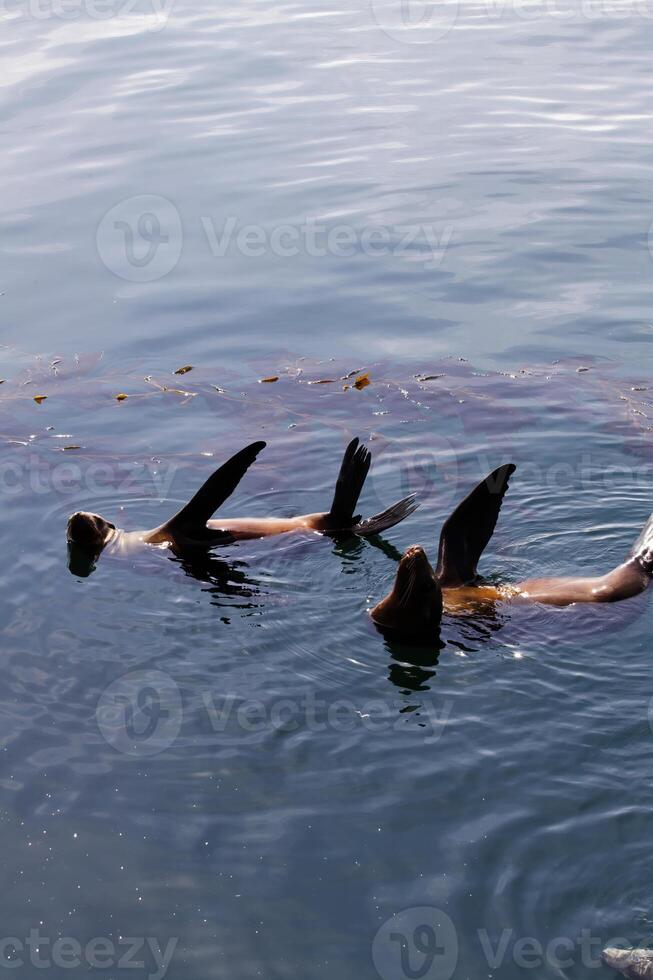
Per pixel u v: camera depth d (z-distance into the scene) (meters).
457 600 6.35
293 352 10.03
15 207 13.14
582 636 5.97
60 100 16.44
